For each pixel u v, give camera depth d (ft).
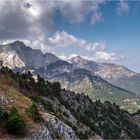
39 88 579.07
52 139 227.40
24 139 187.01
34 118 217.56
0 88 249.96
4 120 190.19
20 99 250.78
